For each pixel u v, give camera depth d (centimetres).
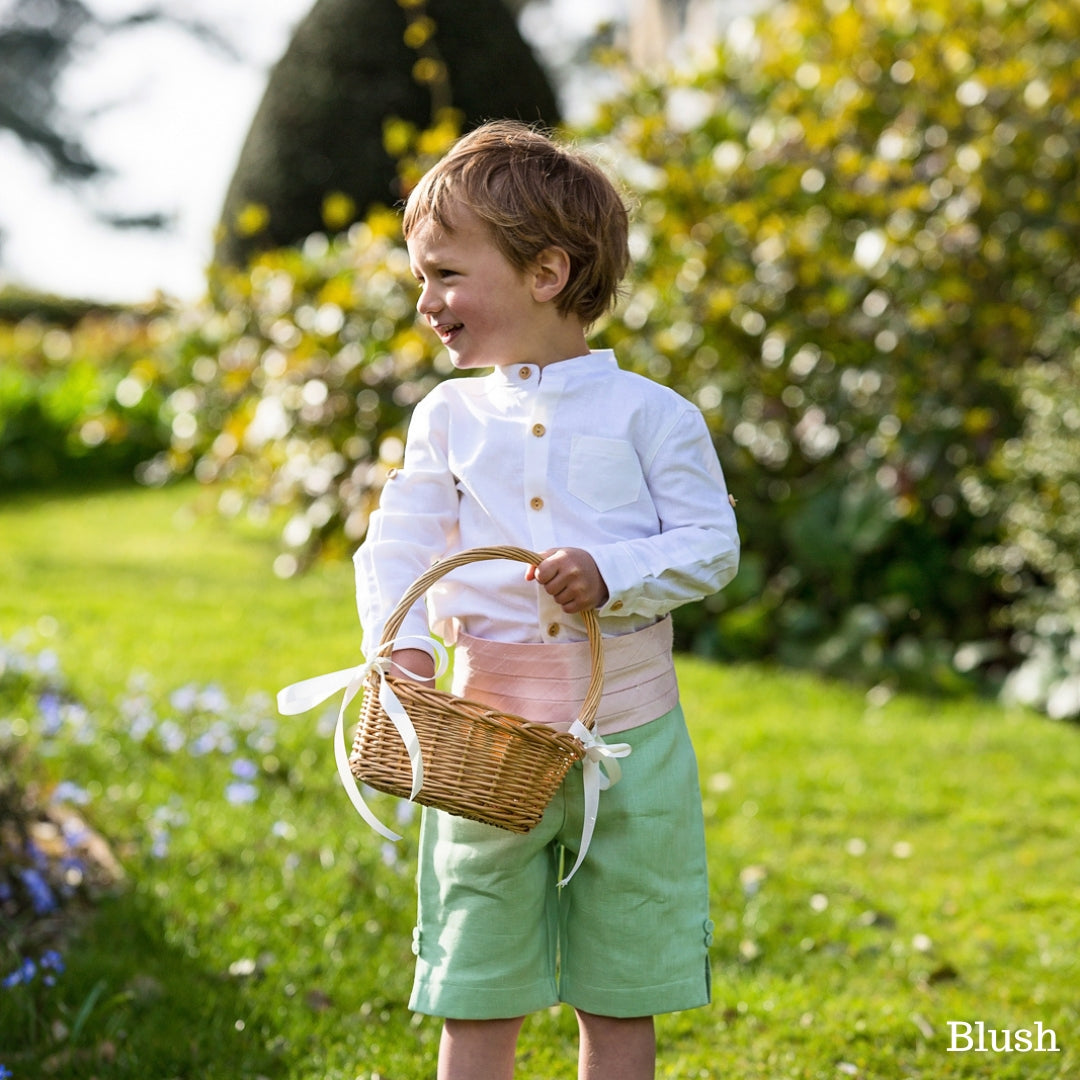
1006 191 611
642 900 201
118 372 1216
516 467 200
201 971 279
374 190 1073
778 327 604
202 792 380
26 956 279
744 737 465
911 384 591
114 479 1047
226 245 1105
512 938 201
